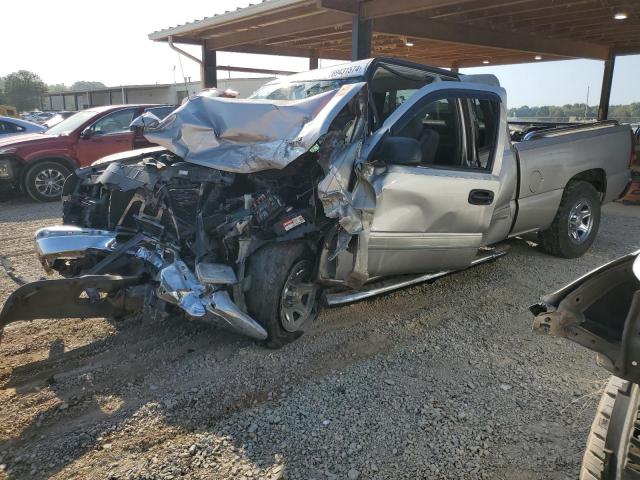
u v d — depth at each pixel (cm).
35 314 331
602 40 1467
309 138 351
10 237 720
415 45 1487
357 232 362
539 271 583
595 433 206
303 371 360
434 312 467
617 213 955
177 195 400
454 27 1180
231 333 414
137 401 321
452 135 466
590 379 355
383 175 385
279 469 265
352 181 366
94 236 418
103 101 4716
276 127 378
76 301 342
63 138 1016
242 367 363
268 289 367
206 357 375
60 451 274
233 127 387
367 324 440
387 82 467
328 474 262
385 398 329
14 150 971
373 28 1021
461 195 433
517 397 332
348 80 450
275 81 542
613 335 192
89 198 472
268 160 357
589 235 637
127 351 383
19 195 1078
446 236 437
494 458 276
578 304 197
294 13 1077
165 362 368
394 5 911
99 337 405
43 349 384
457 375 359
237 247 371
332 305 406
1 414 305
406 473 264
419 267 439
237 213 374
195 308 335
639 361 175
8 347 385
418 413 314
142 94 4159
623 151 669
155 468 263
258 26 1191
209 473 261
